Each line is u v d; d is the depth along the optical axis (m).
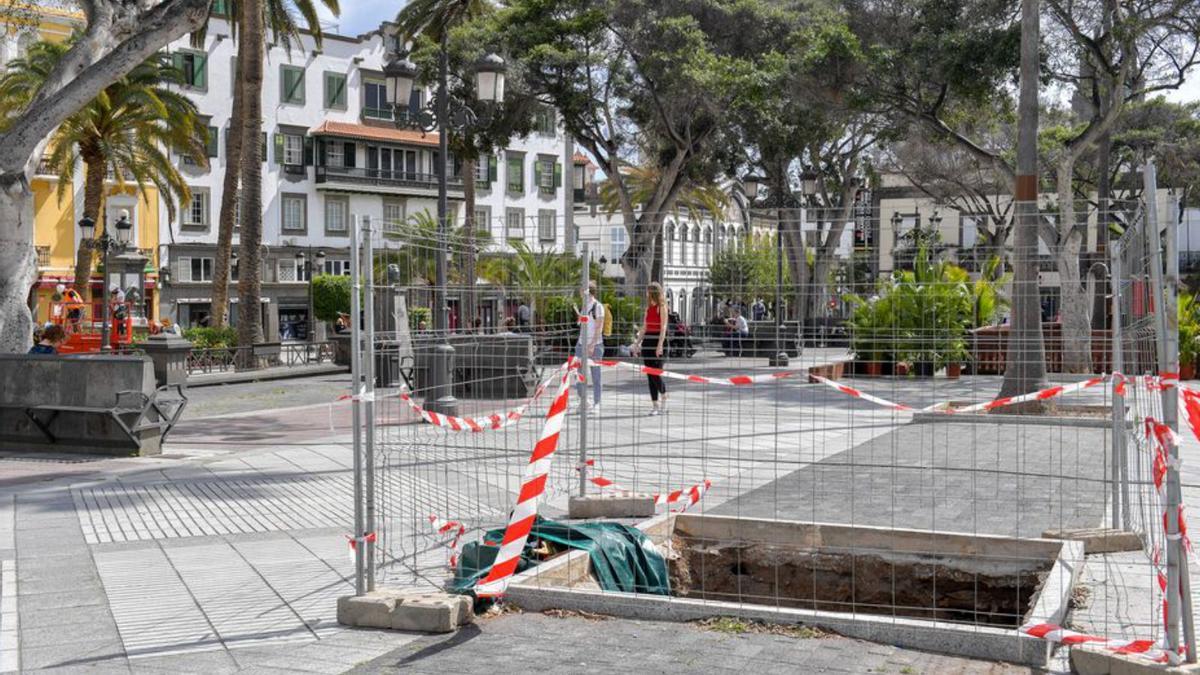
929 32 20.14
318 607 5.20
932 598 5.87
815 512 7.39
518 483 8.62
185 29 13.45
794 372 6.39
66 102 13.23
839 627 4.58
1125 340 6.36
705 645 4.47
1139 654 3.92
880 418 13.37
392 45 54.84
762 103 25.98
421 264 6.66
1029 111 15.00
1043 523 6.98
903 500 7.94
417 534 6.77
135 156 33.91
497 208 58.66
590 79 29.56
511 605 5.10
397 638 4.67
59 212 43.25
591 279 7.71
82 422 10.85
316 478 9.27
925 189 38.00
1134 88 22.20
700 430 12.00
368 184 53.28
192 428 13.70
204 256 47.66
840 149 37.97
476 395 9.48
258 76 26.30
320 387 21.67
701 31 28.30
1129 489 6.54
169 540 6.84
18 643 4.68
